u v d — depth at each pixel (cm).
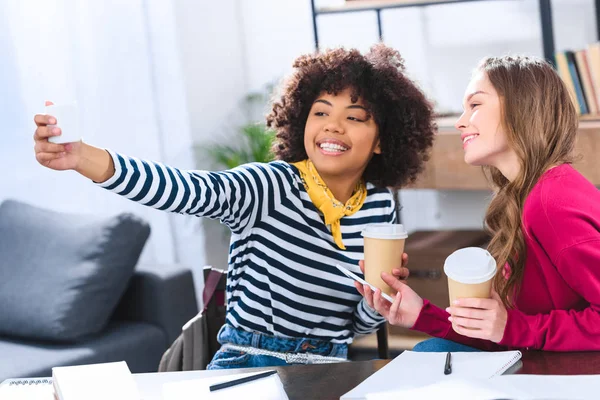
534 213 144
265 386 134
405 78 188
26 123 334
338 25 394
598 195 146
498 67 153
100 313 280
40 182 339
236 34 408
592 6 342
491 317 138
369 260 156
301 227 176
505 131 151
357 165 180
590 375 129
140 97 371
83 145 142
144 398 135
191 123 379
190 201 155
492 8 362
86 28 350
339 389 134
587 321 140
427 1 335
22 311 279
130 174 147
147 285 296
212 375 145
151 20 374
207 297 201
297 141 189
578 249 138
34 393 142
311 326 177
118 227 285
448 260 138
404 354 145
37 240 291
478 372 132
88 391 131
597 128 300
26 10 330
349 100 179
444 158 329
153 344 289
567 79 312
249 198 169
